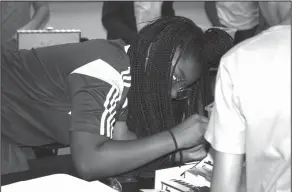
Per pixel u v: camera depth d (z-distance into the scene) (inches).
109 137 47.0
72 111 46.1
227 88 35.2
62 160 58.2
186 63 47.0
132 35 116.0
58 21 161.8
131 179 52.7
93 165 45.4
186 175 49.9
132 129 54.5
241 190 38.5
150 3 101.2
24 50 58.1
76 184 43.3
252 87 33.7
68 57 51.4
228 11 110.9
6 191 42.3
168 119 50.7
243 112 34.6
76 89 46.2
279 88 32.9
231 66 34.6
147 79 48.8
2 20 117.3
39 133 58.5
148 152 47.1
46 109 55.7
